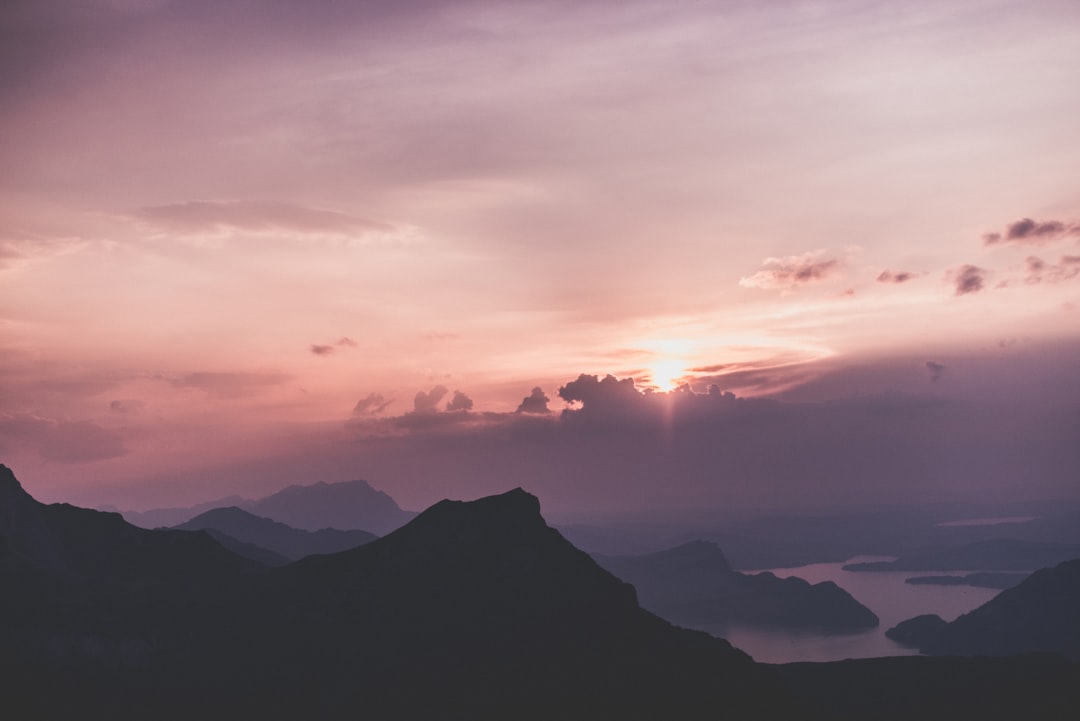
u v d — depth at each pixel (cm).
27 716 14575
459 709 15475
